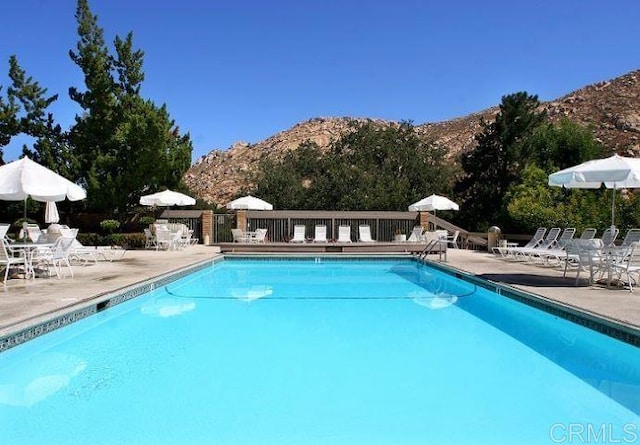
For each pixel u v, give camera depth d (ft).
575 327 22.33
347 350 19.95
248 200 67.67
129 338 21.89
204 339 21.76
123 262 45.32
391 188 112.98
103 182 71.77
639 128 143.84
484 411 13.64
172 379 16.33
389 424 12.78
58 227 44.37
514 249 46.78
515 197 67.46
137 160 71.36
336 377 16.55
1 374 16.96
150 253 56.70
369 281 41.78
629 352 18.66
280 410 13.69
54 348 20.24
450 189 117.80
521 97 83.35
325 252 59.36
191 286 38.65
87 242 66.49
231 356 19.06
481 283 33.83
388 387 15.56
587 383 16.07
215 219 72.59
